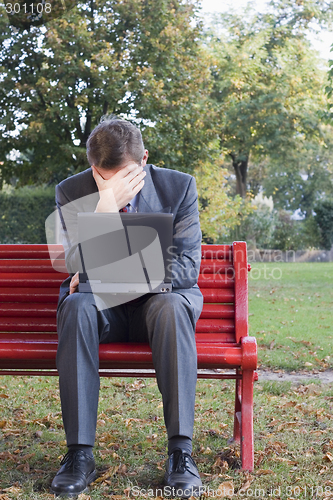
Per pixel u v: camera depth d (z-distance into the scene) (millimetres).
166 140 14422
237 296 2461
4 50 14227
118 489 2076
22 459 2426
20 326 2541
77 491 1977
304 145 28734
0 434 2855
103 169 2359
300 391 3791
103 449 2586
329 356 4930
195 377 2121
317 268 17031
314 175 36156
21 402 3553
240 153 28109
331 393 3721
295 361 4723
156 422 3070
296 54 26500
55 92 13570
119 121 2438
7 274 2629
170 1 15383
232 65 24547
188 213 2432
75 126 14570
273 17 26234
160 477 2205
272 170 36375
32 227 18812
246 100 25781
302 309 8195
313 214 27750
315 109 25703
